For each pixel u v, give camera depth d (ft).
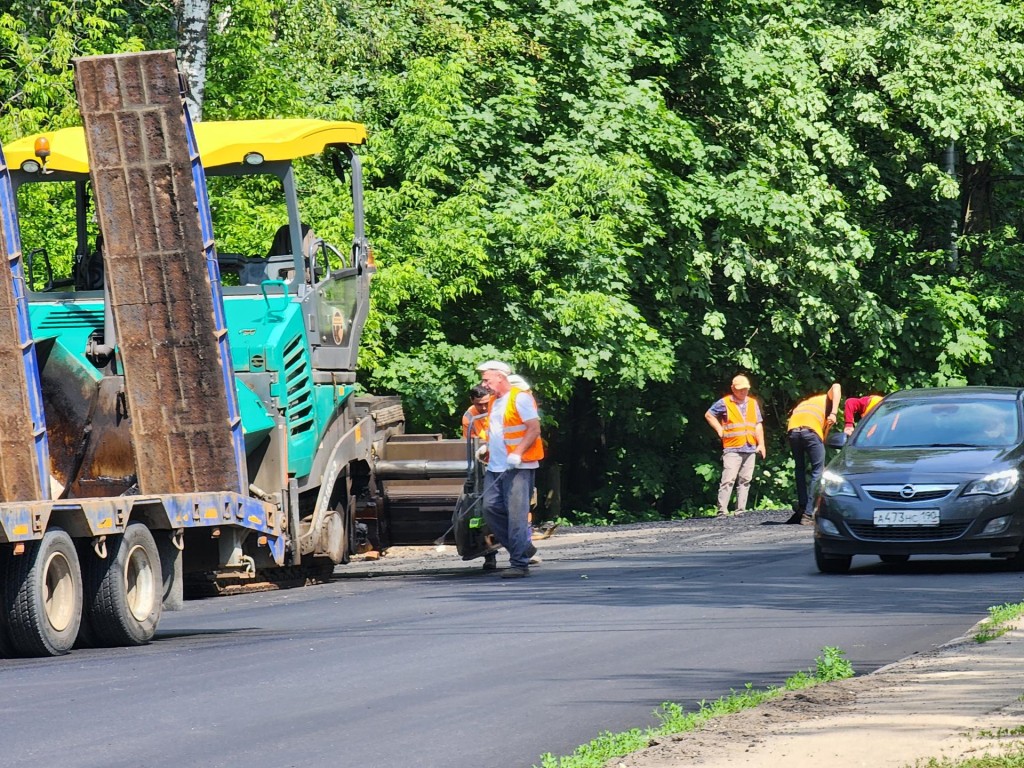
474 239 280.10
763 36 370.73
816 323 378.73
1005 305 408.26
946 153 412.98
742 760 66.23
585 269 302.86
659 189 336.70
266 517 157.79
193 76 254.88
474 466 192.95
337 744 78.28
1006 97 393.09
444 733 80.84
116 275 152.56
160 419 153.58
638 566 189.06
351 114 279.08
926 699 79.97
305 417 177.99
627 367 312.71
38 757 75.82
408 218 277.23
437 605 149.28
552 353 297.12
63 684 99.81
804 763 64.95
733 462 295.89
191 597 175.42
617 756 70.23
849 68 392.47
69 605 117.29
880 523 167.53
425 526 198.70
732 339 400.26
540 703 89.25
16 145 181.27
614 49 329.52
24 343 132.46
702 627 122.83
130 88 150.71
